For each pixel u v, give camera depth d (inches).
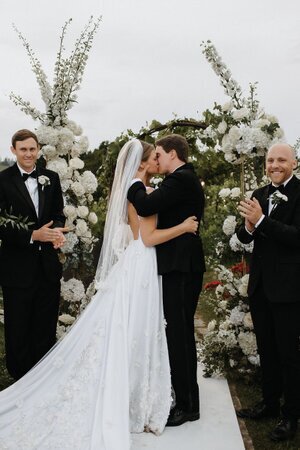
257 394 160.4
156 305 123.2
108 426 109.2
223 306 173.5
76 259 174.9
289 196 132.0
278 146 132.4
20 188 149.9
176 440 115.3
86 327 126.0
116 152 234.7
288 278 127.8
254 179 161.5
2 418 121.6
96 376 117.3
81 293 172.2
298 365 128.7
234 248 163.6
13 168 152.8
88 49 170.4
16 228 145.9
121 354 117.9
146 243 125.4
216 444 113.8
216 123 165.9
